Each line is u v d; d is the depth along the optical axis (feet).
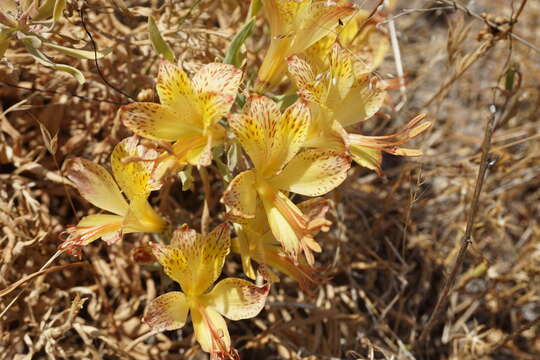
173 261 1.03
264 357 1.37
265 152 1.03
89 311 1.29
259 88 1.16
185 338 1.33
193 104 1.01
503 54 1.73
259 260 1.07
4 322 1.26
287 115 1.02
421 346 1.45
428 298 1.52
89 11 1.36
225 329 1.05
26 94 1.34
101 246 1.34
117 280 1.32
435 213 1.58
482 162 1.15
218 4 1.46
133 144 1.04
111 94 1.34
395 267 1.51
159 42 1.11
